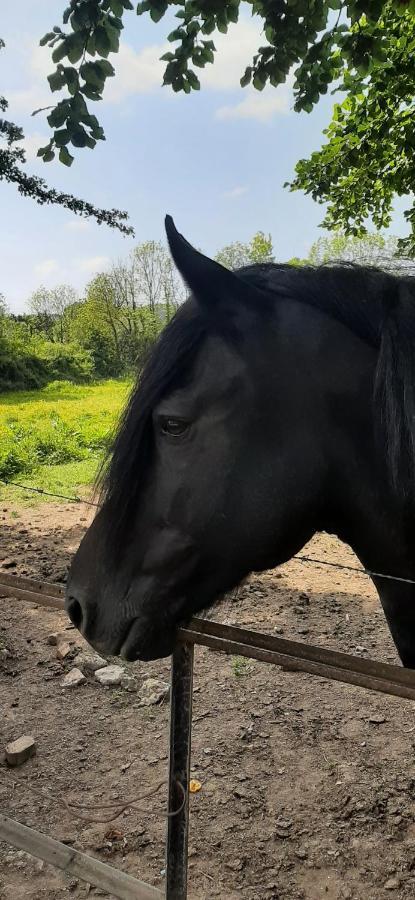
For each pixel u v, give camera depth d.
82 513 7.17
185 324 1.27
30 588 1.69
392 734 2.95
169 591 1.29
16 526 6.54
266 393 1.24
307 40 2.82
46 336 48.59
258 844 2.25
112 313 46.06
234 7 2.70
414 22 4.90
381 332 1.26
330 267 1.46
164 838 2.27
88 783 2.59
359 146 6.37
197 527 1.25
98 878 1.59
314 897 2.03
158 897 1.50
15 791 2.54
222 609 4.38
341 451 1.30
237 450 1.23
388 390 1.19
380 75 5.29
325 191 6.79
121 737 2.92
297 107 3.58
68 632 4.06
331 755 2.78
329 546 6.24
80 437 12.86
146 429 1.26
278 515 1.27
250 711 3.14
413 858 2.18
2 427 14.20
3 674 3.51
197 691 3.35
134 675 3.49
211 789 2.55
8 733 2.94
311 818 2.38
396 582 1.46
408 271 1.53
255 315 1.28
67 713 3.12
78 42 2.45
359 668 1.19
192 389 1.22
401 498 1.26
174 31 2.85
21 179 6.17
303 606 4.46
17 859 2.19
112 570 1.31
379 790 2.54
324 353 1.28
